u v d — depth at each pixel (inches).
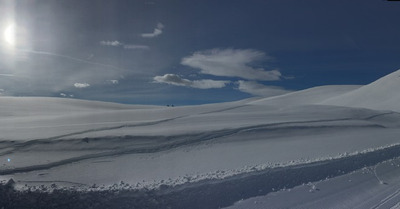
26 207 260.7
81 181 358.9
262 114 1083.9
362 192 367.6
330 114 1197.1
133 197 289.1
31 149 506.3
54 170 403.9
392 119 1301.7
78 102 2330.2
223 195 324.5
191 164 462.3
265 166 417.4
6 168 399.5
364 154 543.2
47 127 708.0
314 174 419.2
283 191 356.8
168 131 671.1
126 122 821.9
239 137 689.0
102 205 274.2
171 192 307.0
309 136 774.5
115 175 390.9
